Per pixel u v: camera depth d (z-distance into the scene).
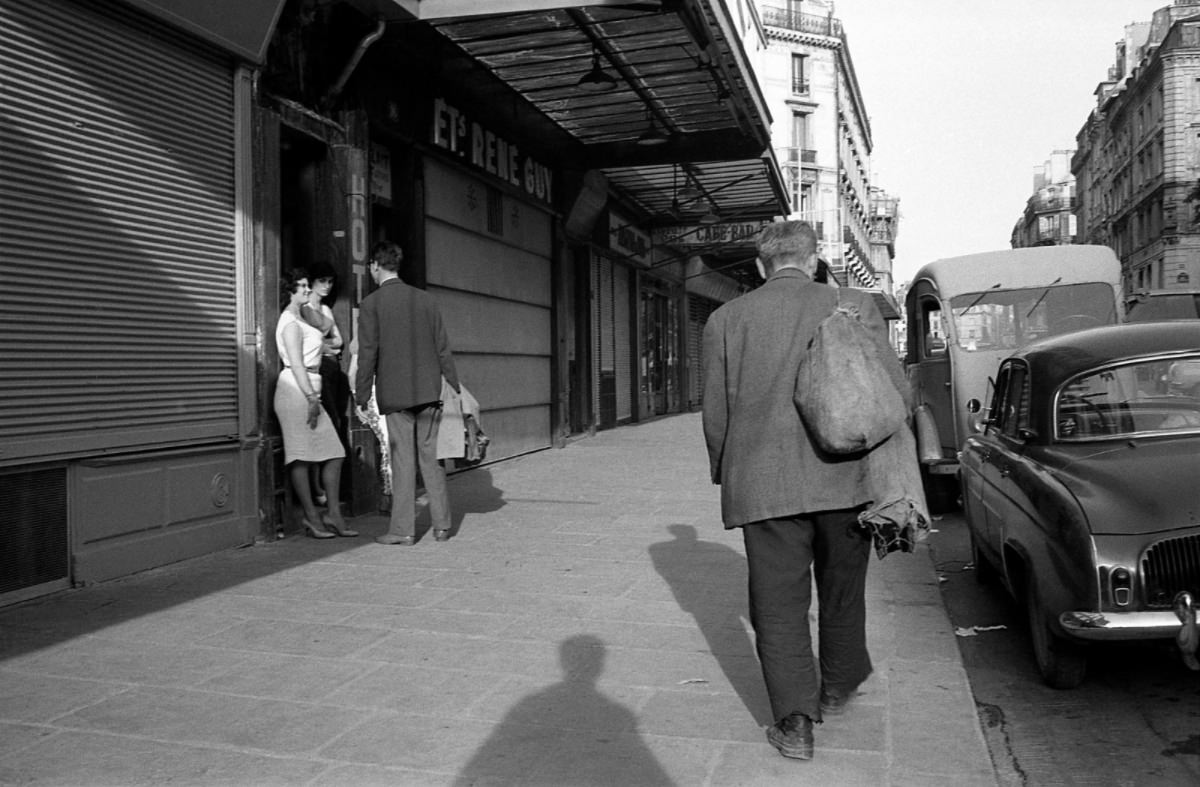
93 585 5.84
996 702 4.37
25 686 4.09
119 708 3.84
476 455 7.79
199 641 4.77
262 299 7.32
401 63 9.73
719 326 3.64
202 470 6.76
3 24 5.20
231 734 3.57
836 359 3.28
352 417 8.60
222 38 6.75
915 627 5.28
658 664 4.45
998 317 10.18
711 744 3.51
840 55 64.69
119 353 6.02
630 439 17.25
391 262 7.24
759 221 21.25
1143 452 4.55
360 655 4.56
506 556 6.90
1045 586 4.21
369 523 8.31
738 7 28.44
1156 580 3.89
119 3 5.95
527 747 3.47
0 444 5.18
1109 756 3.72
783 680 3.38
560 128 13.64
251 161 7.21
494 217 13.04
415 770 3.26
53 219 5.53
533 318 14.79
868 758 3.40
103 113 5.89
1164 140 57.12
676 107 12.76
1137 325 5.54
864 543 3.54
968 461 6.44
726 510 3.50
